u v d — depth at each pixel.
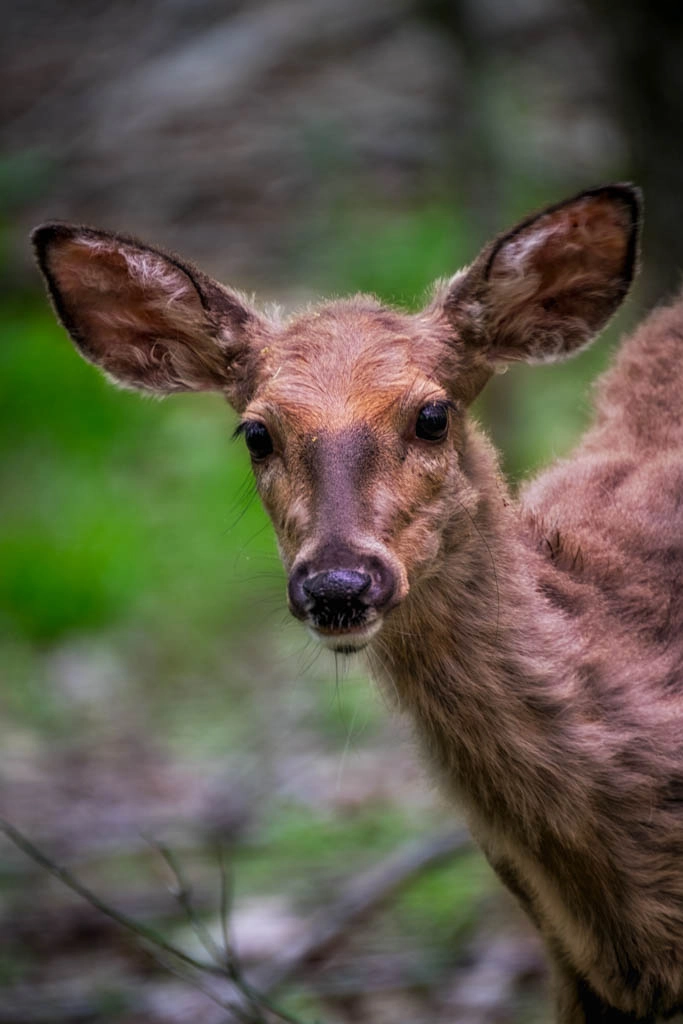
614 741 7.94
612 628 8.34
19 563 18.16
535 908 8.68
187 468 19.89
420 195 24.80
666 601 8.46
